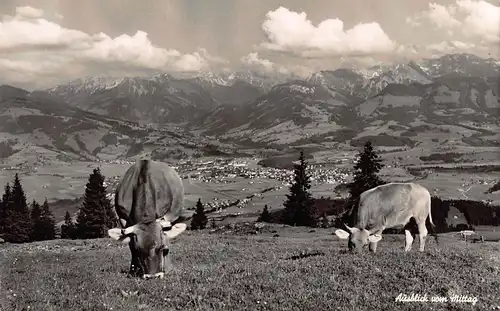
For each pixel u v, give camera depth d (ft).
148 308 33.86
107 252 79.82
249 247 85.25
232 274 44.62
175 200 50.67
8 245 113.29
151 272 40.47
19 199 281.54
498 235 124.47
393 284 39.32
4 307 34.73
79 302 35.73
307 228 158.10
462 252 53.31
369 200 58.70
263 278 41.93
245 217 379.96
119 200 48.49
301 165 243.40
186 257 67.77
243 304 35.47
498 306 34.78
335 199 392.06
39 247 104.27
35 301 36.50
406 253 51.60
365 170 186.09
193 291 38.06
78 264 63.26
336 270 44.14
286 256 67.26
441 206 279.08
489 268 44.37
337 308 34.45
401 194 58.65
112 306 34.04
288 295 36.96
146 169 49.49
